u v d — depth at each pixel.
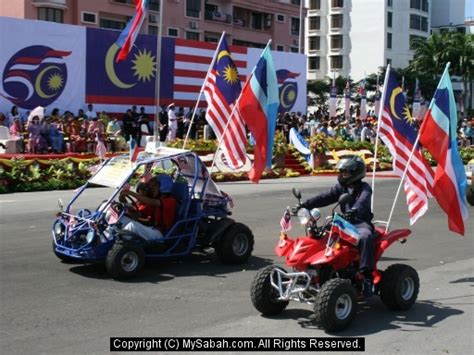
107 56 26.56
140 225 8.47
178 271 8.76
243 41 59.84
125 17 47.53
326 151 25.89
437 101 8.11
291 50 65.50
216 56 14.13
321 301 6.07
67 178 18.55
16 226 11.73
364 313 6.93
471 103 82.00
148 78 27.97
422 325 6.53
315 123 32.72
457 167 8.19
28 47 24.27
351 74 87.56
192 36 54.09
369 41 86.12
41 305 7.02
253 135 10.29
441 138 8.11
